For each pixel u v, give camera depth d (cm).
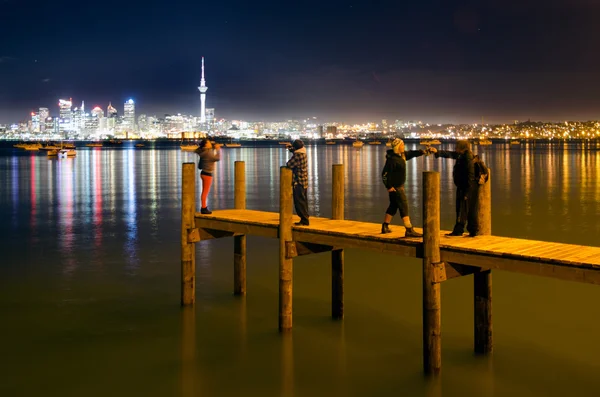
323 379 1113
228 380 1112
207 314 1488
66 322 1438
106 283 1795
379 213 3366
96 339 1323
